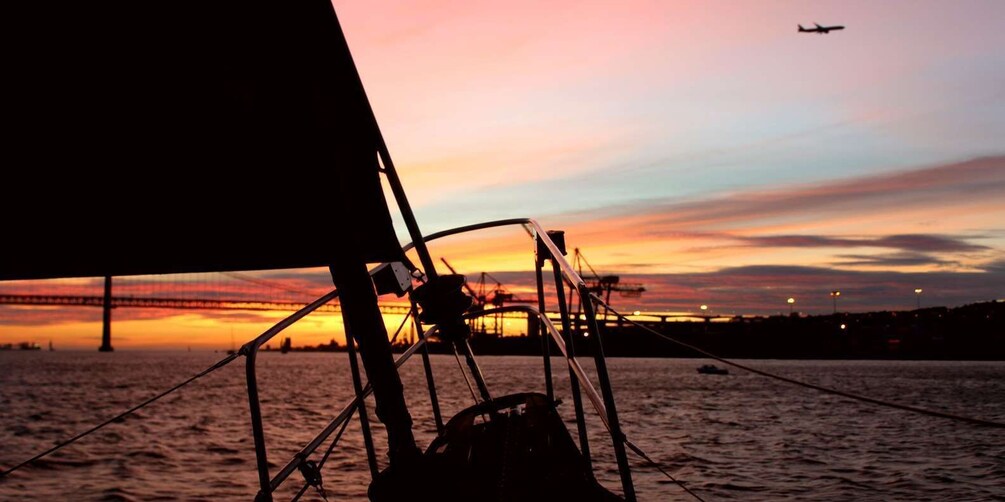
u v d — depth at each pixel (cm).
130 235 420
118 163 373
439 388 5903
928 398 6069
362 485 1592
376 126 452
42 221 388
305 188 427
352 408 502
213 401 4816
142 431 2944
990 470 1959
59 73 326
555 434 509
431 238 623
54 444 2577
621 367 14312
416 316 627
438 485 468
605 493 458
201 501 1552
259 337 432
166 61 339
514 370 10762
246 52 355
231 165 401
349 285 446
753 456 2197
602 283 15312
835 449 2389
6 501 1565
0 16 297
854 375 10862
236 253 476
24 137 346
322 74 397
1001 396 6281
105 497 1600
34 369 12031
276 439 2639
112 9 307
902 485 1756
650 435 2750
